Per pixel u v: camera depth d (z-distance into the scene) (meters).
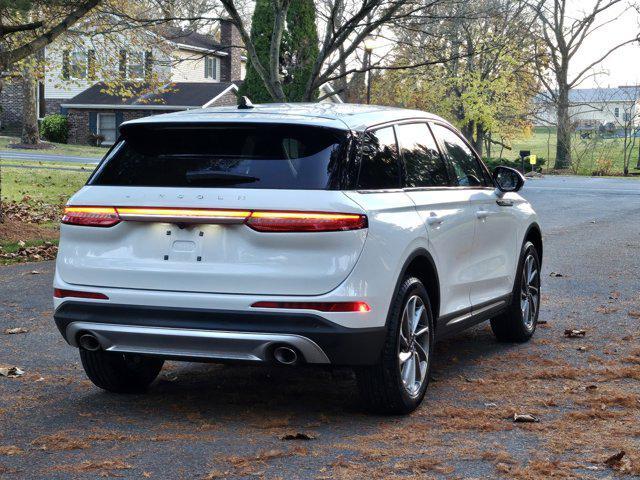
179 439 4.83
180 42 54.44
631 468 4.30
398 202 5.36
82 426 5.10
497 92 54.88
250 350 4.89
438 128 6.51
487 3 28.05
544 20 56.09
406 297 5.29
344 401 5.71
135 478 4.19
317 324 4.78
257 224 4.82
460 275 6.27
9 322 8.41
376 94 57.97
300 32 25.58
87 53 24.55
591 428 5.06
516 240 7.43
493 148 77.81
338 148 5.02
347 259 4.81
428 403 5.64
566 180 39.97
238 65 62.25
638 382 6.20
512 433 4.97
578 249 14.55
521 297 7.57
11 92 59.66
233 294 4.87
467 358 7.03
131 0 18.75
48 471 4.29
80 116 56.84
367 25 16.19
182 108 53.72
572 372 6.44
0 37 14.37
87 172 30.36
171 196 4.96
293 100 32.47
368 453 4.58
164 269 4.98
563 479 4.18
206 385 6.16
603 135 58.09
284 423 5.15
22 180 25.91
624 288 10.56
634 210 23.00
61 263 5.27
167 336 4.96
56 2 14.30
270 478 4.18
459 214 6.20
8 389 6.00
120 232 5.11
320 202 4.81
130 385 5.86
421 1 16.94
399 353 5.22
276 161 4.98
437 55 17.12
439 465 4.38
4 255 12.83
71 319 5.19
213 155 5.07
